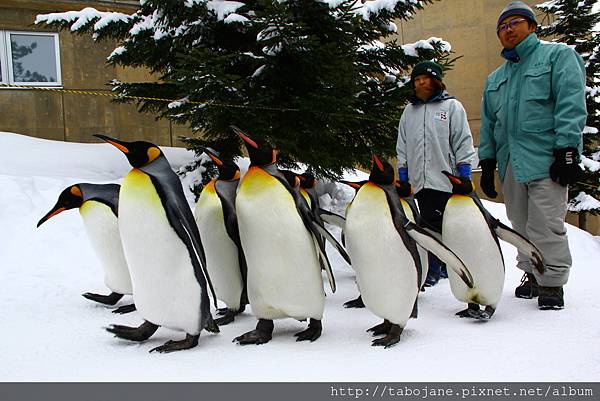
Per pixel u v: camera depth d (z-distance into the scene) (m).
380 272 3.01
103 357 2.85
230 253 3.52
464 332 3.35
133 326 3.49
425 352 2.92
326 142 6.72
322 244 3.11
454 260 3.02
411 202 4.04
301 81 6.26
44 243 5.58
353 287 4.93
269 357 2.83
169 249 2.80
